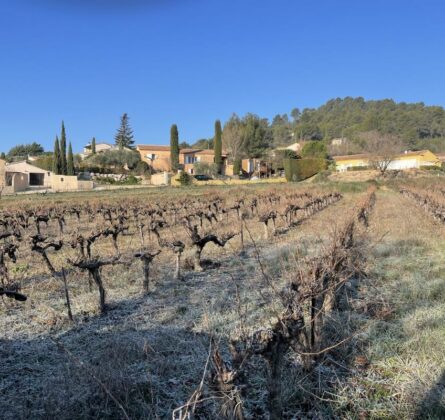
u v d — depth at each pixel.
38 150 103.62
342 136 106.25
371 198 22.08
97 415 3.66
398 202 24.83
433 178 43.00
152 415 3.58
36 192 42.41
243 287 6.86
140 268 8.35
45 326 5.59
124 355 4.57
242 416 2.91
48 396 3.80
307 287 3.98
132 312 6.01
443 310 5.64
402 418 3.56
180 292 6.85
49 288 7.29
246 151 68.56
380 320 5.39
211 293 6.65
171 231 13.89
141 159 68.94
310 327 4.26
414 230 12.31
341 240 6.27
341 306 5.89
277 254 8.91
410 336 4.94
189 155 72.75
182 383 4.09
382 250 9.08
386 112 113.75
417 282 6.88
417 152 61.41
